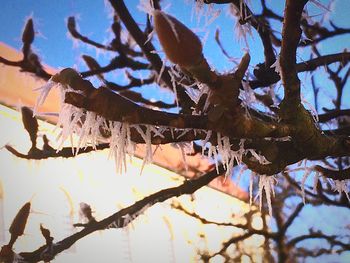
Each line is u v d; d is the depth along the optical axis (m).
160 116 0.09
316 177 0.13
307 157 0.11
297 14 0.09
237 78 0.08
